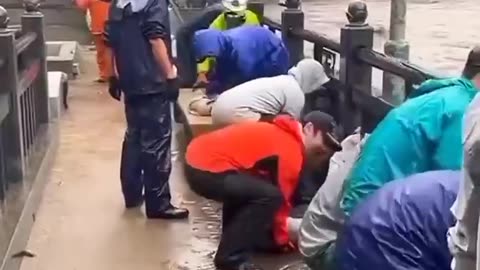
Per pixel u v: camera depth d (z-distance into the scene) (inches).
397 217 127.8
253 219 188.7
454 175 131.3
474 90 151.3
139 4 220.2
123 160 239.8
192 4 419.5
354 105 236.5
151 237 218.4
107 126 352.8
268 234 197.0
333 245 161.0
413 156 148.9
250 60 273.1
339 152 180.4
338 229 159.9
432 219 125.9
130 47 223.6
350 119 238.2
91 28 455.8
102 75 454.9
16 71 231.0
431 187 129.0
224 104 223.6
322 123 193.3
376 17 597.9
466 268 96.4
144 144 229.9
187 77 333.1
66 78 392.8
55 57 470.3
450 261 124.3
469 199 94.3
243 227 189.5
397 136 149.7
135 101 227.9
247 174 186.5
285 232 196.9
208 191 186.7
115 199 251.8
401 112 151.2
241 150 186.1
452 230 102.6
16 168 232.8
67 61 464.8
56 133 313.4
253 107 221.0
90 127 350.6
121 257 203.9
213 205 244.2
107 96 420.8
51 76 367.6
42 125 308.7
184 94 326.6
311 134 194.2
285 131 190.1
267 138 187.0
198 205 245.1
